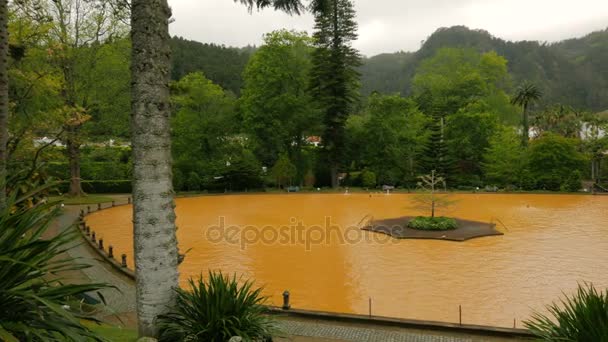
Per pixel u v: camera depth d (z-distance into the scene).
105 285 3.18
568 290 10.55
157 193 5.20
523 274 12.01
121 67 30.38
